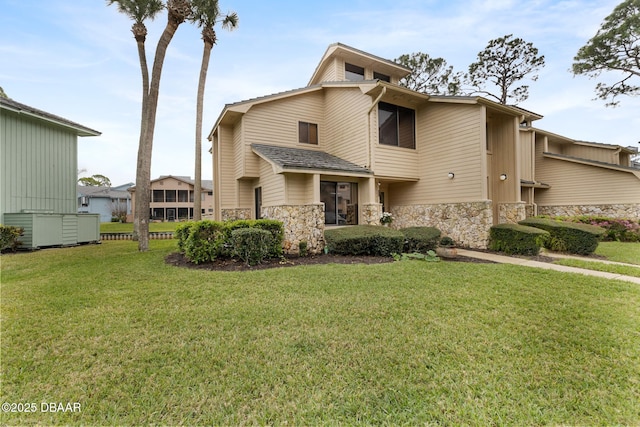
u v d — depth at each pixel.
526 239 8.83
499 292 4.86
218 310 4.14
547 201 16.28
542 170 16.50
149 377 2.63
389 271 6.30
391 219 11.35
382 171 11.00
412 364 2.79
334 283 5.41
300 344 3.17
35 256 8.82
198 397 2.38
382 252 8.51
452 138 10.84
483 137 9.96
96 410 2.26
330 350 3.05
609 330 3.45
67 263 7.57
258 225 8.04
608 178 14.29
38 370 2.73
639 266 7.18
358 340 3.25
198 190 13.43
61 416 2.19
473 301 4.41
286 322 3.73
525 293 4.80
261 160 11.12
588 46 16.75
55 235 11.19
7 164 10.59
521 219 10.81
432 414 2.18
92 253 9.41
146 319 3.84
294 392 2.43
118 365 2.81
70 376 2.64
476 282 5.45
